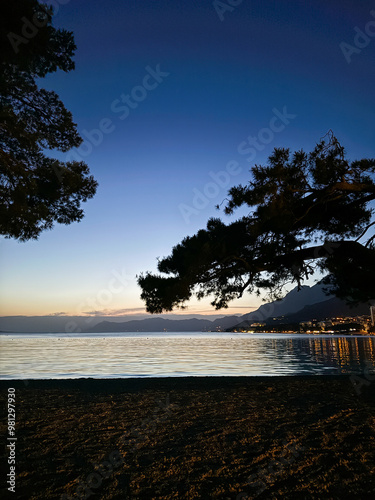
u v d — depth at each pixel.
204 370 24.34
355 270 8.29
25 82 8.02
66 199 9.88
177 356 42.69
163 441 5.46
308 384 10.71
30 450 5.00
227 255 8.41
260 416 6.96
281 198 8.13
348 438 5.40
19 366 26.95
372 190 7.82
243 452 4.94
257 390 9.88
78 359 36.16
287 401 8.35
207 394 9.38
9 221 8.74
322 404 7.91
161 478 4.11
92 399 8.73
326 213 8.69
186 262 8.30
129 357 40.25
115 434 5.84
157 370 24.25
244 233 8.55
